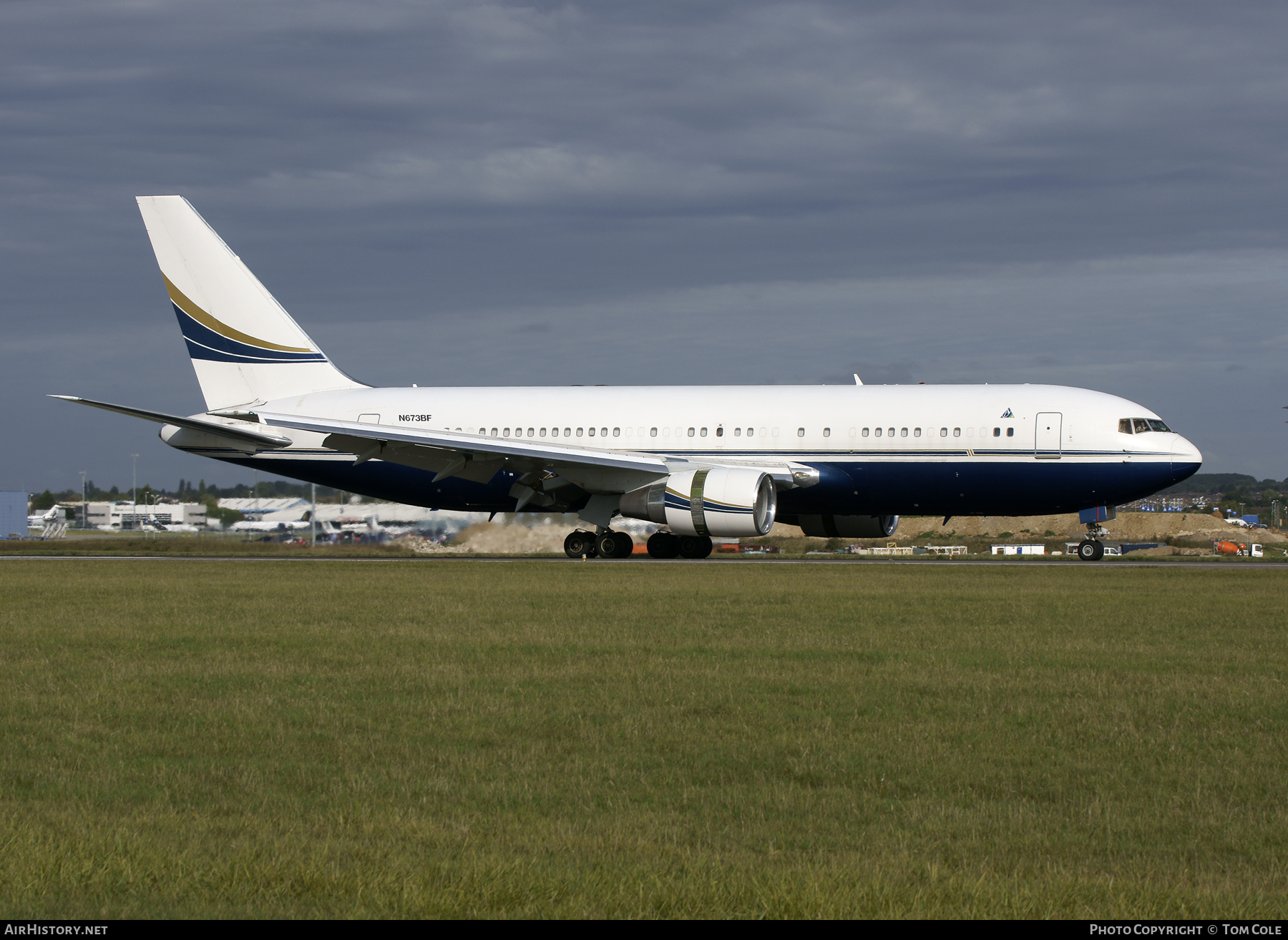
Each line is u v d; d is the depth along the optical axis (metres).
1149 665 34.22
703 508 79.25
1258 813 19.83
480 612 48.06
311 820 19.16
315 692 30.03
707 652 36.66
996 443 82.31
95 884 15.82
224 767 22.70
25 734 25.58
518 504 90.12
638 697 29.34
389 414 93.69
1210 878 16.61
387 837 18.12
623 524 108.62
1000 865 17.08
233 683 31.34
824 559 96.31
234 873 16.14
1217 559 99.00
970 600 52.97
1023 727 26.17
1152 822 19.30
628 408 89.75
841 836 18.42
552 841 17.89
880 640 39.38
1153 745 24.48
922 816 19.61
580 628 42.41
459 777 22.02
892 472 84.00
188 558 99.56
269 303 97.38
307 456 95.25
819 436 85.19
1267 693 29.81
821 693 29.83
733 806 20.16
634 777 22.02
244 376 97.81
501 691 30.17
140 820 19.03
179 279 97.88
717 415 87.62
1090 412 81.62
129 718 27.14
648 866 16.59
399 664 34.38
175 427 96.94
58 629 42.62
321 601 52.88
